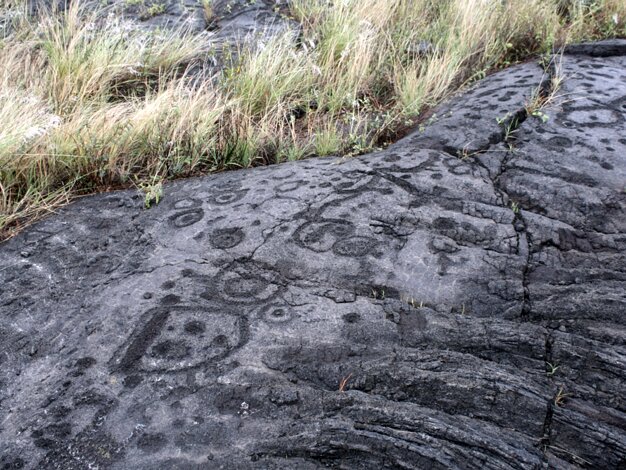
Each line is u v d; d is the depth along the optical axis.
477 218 2.72
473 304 2.26
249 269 2.46
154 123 3.72
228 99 4.30
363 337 2.07
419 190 2.91
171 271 2.47
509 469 1.59
